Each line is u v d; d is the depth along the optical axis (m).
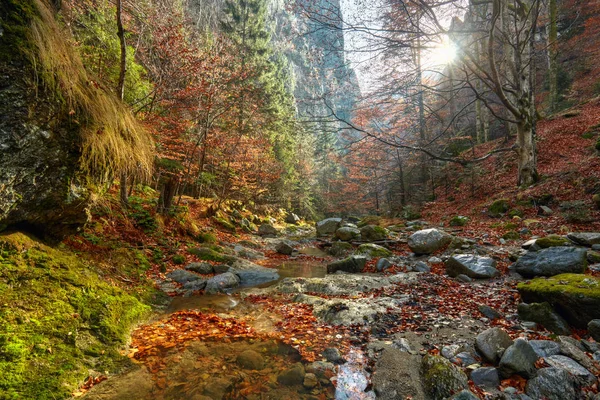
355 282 7.23
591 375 3.15
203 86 10.48
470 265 7.17
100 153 4.70
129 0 9.29
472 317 4.86
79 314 3.79
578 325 4.08
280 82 32.44
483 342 3.72
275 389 3.23
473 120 31.97
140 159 5.69
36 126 3.78
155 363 3.59
